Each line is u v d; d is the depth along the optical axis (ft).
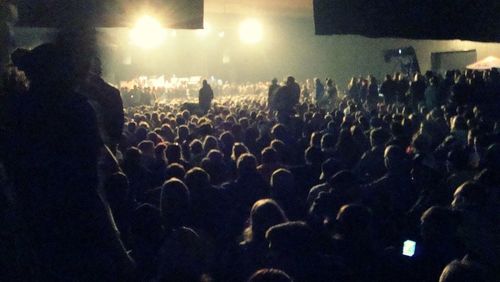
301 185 24.08
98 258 10.80
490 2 27.48
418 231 18.65
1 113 10.70
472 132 28.96
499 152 18.47
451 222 14.92
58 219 10.60
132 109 71.77
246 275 14.53
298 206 19.52
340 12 26.89
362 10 26.81
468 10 27.32
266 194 21.49
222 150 30.50
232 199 20.76
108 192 16.03
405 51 100.37
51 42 10.65
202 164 22.58
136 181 22.65
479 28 27.53
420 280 14.96
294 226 13.08
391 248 15.64
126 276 11.21
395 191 20.75
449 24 27.27
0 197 9.00
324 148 29.04
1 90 10.95
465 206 16.16
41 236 10.61
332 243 14.82
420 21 27.02
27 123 10.58
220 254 15.87
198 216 18.04
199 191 18.26
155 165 25.46
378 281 14.64
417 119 40.60
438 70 113.29
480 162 22.25
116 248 11.12
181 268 12.89
